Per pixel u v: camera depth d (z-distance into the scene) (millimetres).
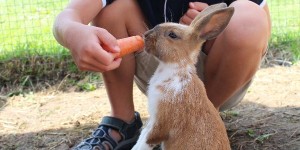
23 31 1935
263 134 1265
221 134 929
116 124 1164
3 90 1683
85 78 1742
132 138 1191
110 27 1130
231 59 1074
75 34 908
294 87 1599
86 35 889
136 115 1219
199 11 1129
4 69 1748
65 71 1767
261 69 1779
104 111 1475
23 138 1307
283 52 1871
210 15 952
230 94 1139
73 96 1617
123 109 1173
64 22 973
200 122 917
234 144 1222
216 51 1102
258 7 1108
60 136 1312
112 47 886
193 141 906
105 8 1125
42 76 1753
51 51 1794
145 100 1544
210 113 934
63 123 1396
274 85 1626
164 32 966
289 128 1290
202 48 1134
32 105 1549
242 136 1263
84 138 1296
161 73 963
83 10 1060
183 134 917
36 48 1813
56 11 2039
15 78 1733
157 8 1168
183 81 936
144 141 952
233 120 1363
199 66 1148
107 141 1147
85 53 876
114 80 1146
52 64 1771
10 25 1966
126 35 1151
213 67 1122
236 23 1062
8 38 1891
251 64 1087
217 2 1169
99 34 893
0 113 1488
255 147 1204
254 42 1058
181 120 917
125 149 1185
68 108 1513
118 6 1130
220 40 1092
